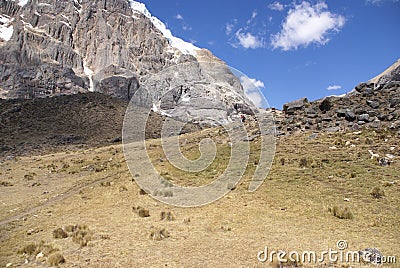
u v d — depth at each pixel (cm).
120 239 1453
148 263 1207
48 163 4472
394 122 3098
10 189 3041
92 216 1850
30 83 16888
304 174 2355
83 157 4641
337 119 3597
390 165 2322
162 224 1639
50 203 2312
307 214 1694
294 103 4400
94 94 11531
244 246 1335
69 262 1236
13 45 18600
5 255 1352
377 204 1766
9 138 7306
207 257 1244
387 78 7144
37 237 1551
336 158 2580
